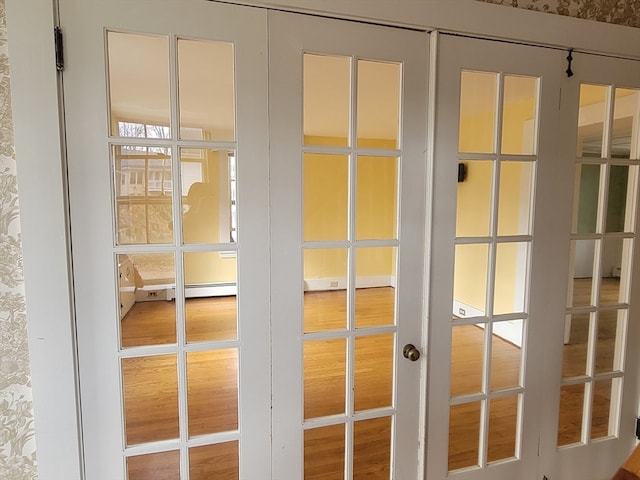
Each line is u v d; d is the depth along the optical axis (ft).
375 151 5.06
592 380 6.45
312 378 5.82
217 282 5.06
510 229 6.05
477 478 5.94
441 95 5.17
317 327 5.23
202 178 4.73
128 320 4.90
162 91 4.60
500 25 5.23
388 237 5.34
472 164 5.60
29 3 3.81
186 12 4.25
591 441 6.55
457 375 5.91
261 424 4.97
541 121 5.66
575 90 5.76
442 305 5.51
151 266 5.03
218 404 5.36
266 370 4.91
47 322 4.10
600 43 5.70
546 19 5.41
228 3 4.37
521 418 6.12
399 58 4.98
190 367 5.45
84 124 4.09
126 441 4.61
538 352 6.07
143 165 4.50
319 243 4.96
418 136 5.19
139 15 4.13
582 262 7.43
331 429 5.83
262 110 4.59
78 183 4.14
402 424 5.55
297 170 4.78
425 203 5.31
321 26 4.66
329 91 4.99
